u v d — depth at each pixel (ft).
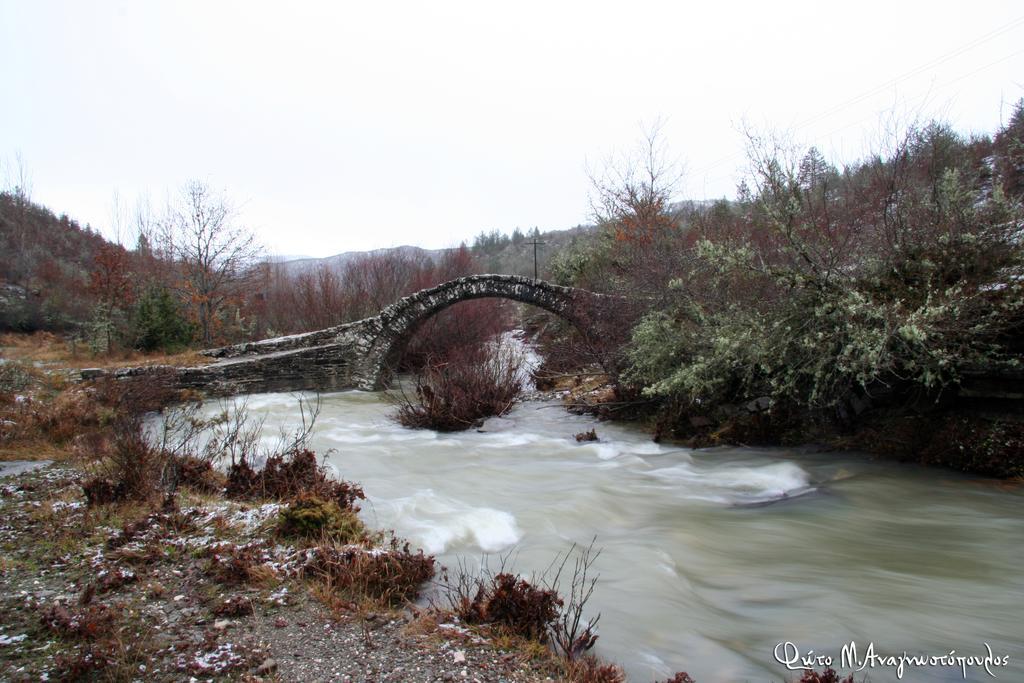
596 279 70.59
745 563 20.45
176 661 12.91
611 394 52.29
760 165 37.65
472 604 15.55
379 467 34.76
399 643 14.01
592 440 41.50
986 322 28.17
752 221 41.93
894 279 32.68
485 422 48.67
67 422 39.78
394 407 57.21
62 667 12.39
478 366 54.13
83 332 102.68
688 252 47.47
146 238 130.41
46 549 19.31
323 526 20.53
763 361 33.99
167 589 16.52
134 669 12.53
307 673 12.66
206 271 100.53
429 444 41.70
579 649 14.47
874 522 23.98
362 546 19.11
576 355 57.98
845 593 17.89
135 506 22.93
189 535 20.26
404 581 17.31
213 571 17.49
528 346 85.25
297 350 69.00
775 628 15.96
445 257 125.08
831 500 26.78
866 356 28.40
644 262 49.70
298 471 27.12
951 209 31.09
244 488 26.12
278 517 21.62
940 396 31.58
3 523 22.03
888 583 18.57
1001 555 20.44
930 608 16.84
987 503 24.90
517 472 33.40
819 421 36.32
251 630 14.43
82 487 25.59
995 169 39.73
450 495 28.55
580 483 30.91
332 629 14.60
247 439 32.71
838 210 38.14
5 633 14.10
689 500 27.94
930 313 26.89
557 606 16.43
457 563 20.01
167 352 87.45
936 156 36.83
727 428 38.17
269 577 17.15
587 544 22.22
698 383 36.83
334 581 17.20
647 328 41.47
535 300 66.33
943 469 29.32
